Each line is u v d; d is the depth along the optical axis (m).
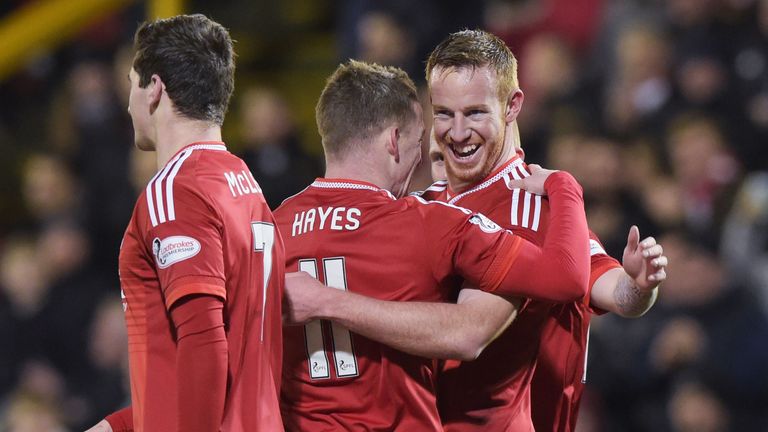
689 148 28.70
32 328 28.75
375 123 12.09
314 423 11.98
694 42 30.72
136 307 11.36
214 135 11.76
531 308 12.30
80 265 29.33
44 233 29.69
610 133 29.59
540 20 31.84
